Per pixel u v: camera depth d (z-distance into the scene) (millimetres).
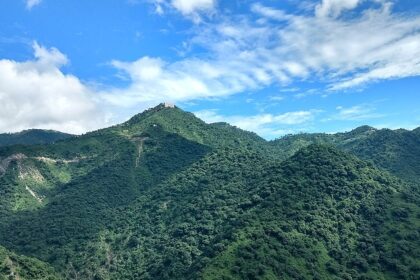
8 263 154000
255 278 157125
